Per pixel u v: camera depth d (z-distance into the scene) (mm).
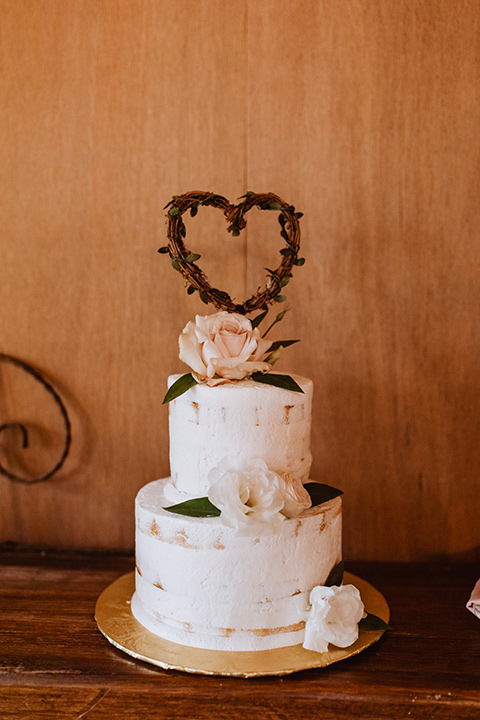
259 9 1505
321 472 1587
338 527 1209
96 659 1126
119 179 1558
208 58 1521
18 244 1594
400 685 1049
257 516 1038
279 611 1124
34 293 1602
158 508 1178
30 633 1218
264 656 1097
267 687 1041
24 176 1576
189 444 1160
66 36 1540
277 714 985
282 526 1102
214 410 1116
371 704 1005
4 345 1620
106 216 1568
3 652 1150
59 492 1637
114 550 1635
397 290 1535
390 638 1205
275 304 1552
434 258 1524
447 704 1004
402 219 1521
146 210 1558
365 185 1519
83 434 1623
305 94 1512
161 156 1546
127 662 1116
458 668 1101
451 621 1274
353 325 1550
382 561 1595
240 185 1538
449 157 1504
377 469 1578
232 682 1053
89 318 1595
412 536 1586
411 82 1496
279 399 1122
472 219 1513
